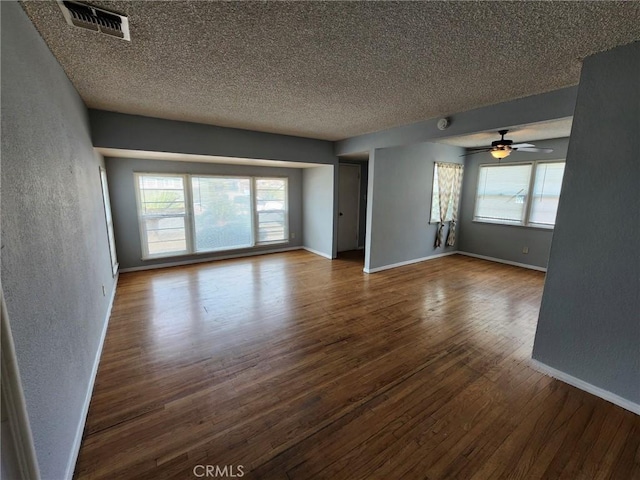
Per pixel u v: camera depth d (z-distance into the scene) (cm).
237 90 264
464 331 296
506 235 574
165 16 150
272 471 148
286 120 376
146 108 324
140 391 203
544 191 518
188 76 231
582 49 184
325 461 154
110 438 165
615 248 189
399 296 393
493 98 280
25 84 135
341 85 249
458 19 153
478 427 176
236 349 259
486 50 187
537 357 234
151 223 498
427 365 238
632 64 175
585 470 150
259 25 160
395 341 276
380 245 512
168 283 432
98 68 213
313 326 304
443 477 146
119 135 349
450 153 601
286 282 446
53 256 148
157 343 266
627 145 180
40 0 134
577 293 208
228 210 575
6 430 96
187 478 143
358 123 391
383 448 162
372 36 171
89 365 206
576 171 202
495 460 155
